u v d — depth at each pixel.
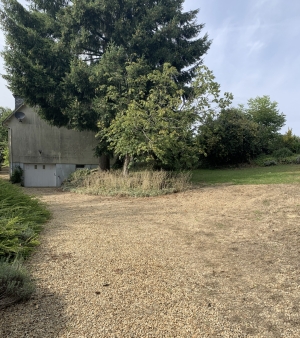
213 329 2.04
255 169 16.52
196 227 4.89
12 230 3.48
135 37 11.91
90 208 7.06
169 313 2.24
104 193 9.73
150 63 12.45
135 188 9.90
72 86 11.85
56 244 3.98
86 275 2.93
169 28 12.31
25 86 11.64
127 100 10.72
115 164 16.09
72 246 3.89
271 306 2.35
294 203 6.18
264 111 23.38
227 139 17.94
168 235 4.43
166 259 3.40
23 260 3.29
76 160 17.97
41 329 2.02
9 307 2.31
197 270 3.08
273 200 6.66
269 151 21.03
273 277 2.88
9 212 4.68
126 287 2.67
